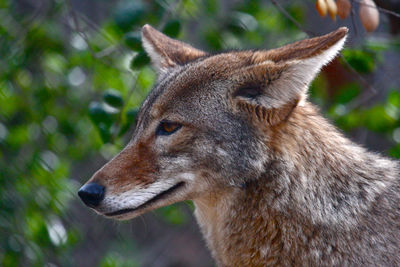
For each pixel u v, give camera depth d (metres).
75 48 13.88
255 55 8.37
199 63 8.55
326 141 8.32
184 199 8.36
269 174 8.09
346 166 8.26
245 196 8.23
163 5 11.86
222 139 8.10
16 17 14.16
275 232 8.15
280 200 8.07
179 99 8.23
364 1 9.07
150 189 8.17
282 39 14.31
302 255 8.04
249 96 8.05
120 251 14.77
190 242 18.62
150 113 8.34
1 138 13.77
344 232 7.89
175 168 8.17
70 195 13.95
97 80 13.76
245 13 13.48
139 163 8.21
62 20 14.20
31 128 14.23
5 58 13.66
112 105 10.84
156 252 17.73
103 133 10.73
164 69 9.39
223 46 13.18
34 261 12.95
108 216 8.26
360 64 11.65
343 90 12.19
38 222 13.02
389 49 12.32
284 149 8.06
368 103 12.92
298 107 8.26
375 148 13.94
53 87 14.35
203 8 13.46
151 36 9.87
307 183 8.06
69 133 14.63
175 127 8.21
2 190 13.00
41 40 13.77
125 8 11.19
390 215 7.91
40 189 13.32
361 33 12.17
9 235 12.99
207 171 8.20
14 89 14.08
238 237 8.41
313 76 7.66
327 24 13.20
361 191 8.11
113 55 13.48
